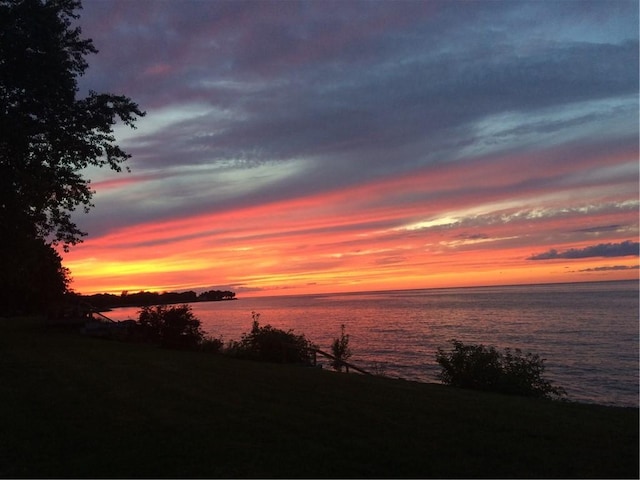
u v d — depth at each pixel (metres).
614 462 6.98
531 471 6.63
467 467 6.76
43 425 8.84
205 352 22.91
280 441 7.82
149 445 7.66
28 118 18.25
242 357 21.30
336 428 8.54
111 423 8.93
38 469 6.71
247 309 149.75
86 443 7.79
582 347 45.59
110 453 7.31
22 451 7.44
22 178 18.72
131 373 14.73
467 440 7.91
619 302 117.94
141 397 11.15
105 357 18.94
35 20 18.34
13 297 48.16
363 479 6.35
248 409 9.93
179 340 24.30
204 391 11.83
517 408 10.40
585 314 84.62
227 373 14.77
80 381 13.38
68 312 38.34
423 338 53.28
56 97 18.77
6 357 18.97
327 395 11.37
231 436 8.09
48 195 21.20
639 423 9.25
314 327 68.25
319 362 28.25
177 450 7.41
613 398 25.95
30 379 13.80
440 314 94.69
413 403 10.59
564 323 69.75
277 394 11.45
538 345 47.16
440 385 14.77
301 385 12.70
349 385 12.89
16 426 8.79
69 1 20.05
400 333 59.00
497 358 16.47
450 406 10.36
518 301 143.12
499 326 67.19
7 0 18.34
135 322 28.83
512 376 14.86
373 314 100.50
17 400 10.98
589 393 27.38
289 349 21.20
